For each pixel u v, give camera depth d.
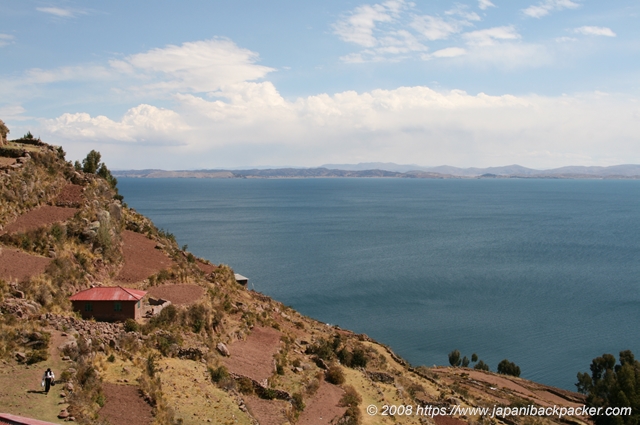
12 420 22.34
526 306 121.94
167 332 39.56
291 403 37.56
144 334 38.28
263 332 51.81
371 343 73.12
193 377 34.72
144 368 32.75
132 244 60.25
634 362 76.12
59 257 44.19
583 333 104.62
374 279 143.50
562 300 127.19
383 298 125.25
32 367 28.12
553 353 95.25
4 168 51.44
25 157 56.00
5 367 27.59
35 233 45.66
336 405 40.72
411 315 113.31
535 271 159.00
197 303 46.25
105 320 39.66
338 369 48.12
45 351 29.38
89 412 25.39
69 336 32.09
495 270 159.75
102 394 27.75
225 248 184.75
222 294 55.47
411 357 91.38
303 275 145.88
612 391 65.00
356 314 112.44
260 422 32.78
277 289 129.75
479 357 93.19
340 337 66.31
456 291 133.62
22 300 35.06
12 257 41.38
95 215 53.53
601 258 183.38
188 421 28.58
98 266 48.53
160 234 72.12
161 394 29.92
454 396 59.34
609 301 126.81
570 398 74.81
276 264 159.62
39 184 54.22
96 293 40.47
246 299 62.91
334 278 143.25
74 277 42.78
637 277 152.88
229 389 35.22
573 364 90.81
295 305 116.69
